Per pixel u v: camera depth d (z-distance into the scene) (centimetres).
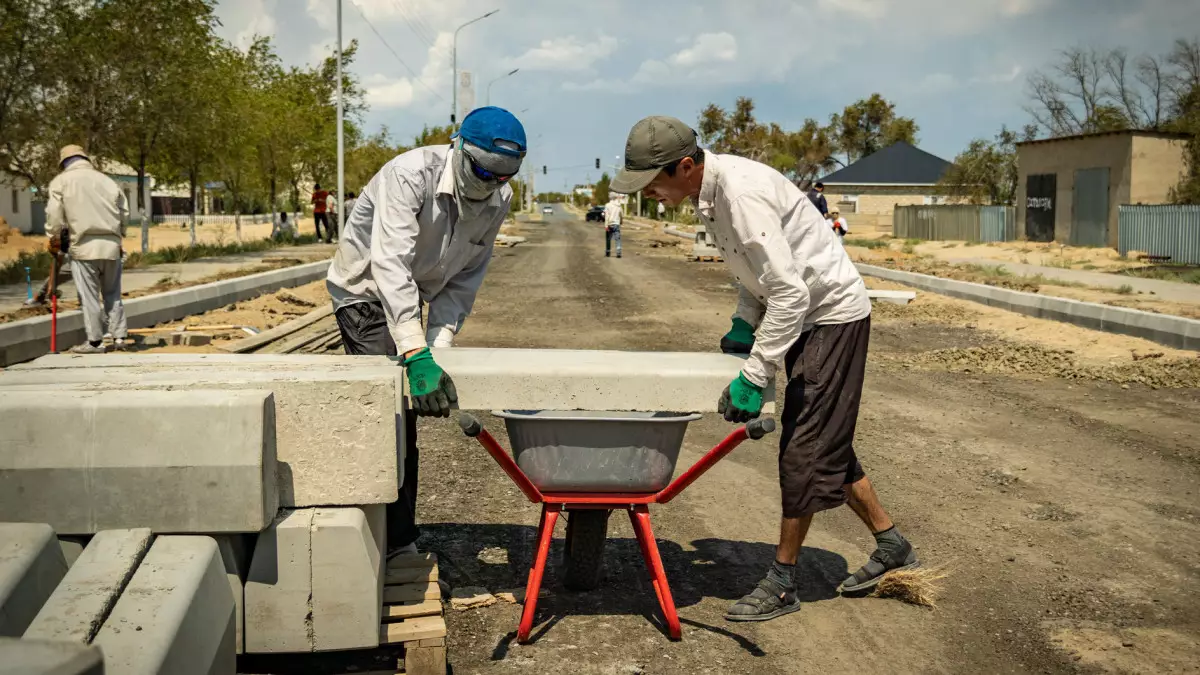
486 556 436
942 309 1409
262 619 296
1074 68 3994
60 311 1041
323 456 304
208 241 3362
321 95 3697
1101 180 2750
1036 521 495
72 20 1855
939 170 5991
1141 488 553
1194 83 3247
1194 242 2248
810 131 7119
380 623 312
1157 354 979
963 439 664
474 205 373
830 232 361
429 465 586
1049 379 892
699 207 347
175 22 2112
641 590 401
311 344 991
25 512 274
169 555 260
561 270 2236
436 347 394
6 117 1794
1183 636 363
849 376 358
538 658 337
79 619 217
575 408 330
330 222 3191
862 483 394
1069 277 1834
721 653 345
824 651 349
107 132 2042
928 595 388
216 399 278
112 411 275
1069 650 351
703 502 526
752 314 389
